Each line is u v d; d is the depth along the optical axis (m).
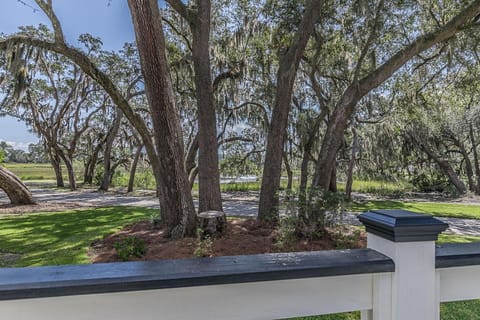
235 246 4.65
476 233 6.13
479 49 6.90
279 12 7.14
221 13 8.85
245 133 12.96
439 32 5.63
